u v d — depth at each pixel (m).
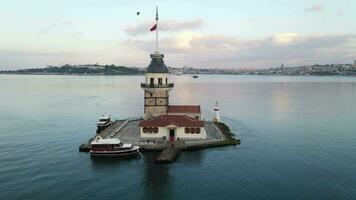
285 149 89.88
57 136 104.44
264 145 93.69
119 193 61.66
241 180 67.44
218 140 92.81
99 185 65.00
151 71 110.00
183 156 82.12
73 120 134.62
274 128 118.94
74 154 84.00
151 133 93.25
